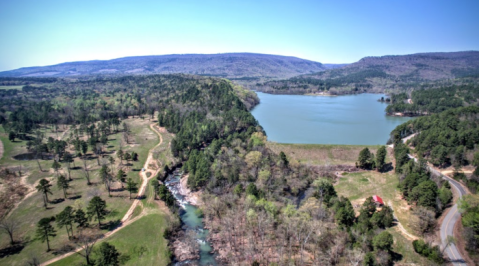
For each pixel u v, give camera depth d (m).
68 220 95.94
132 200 126.88
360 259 78.62
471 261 80.12
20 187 130.62
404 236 94.25
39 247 92.81
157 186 130.75
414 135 196.88
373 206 108.12
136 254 93.06
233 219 108.25
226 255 94.81
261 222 99.38
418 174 123.12
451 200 110.81
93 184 138.50
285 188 137.38
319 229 93.62
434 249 82.44
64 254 90.06
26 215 110.50
